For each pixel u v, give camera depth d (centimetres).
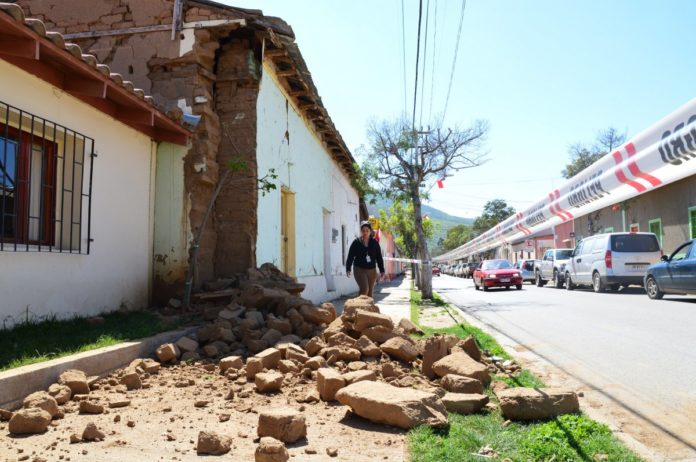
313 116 1420
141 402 435
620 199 479
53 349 500
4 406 387
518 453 330
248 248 905
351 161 2012
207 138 880
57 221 646
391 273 4906
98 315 708
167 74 897
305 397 452
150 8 912
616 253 1823
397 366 565
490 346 739
